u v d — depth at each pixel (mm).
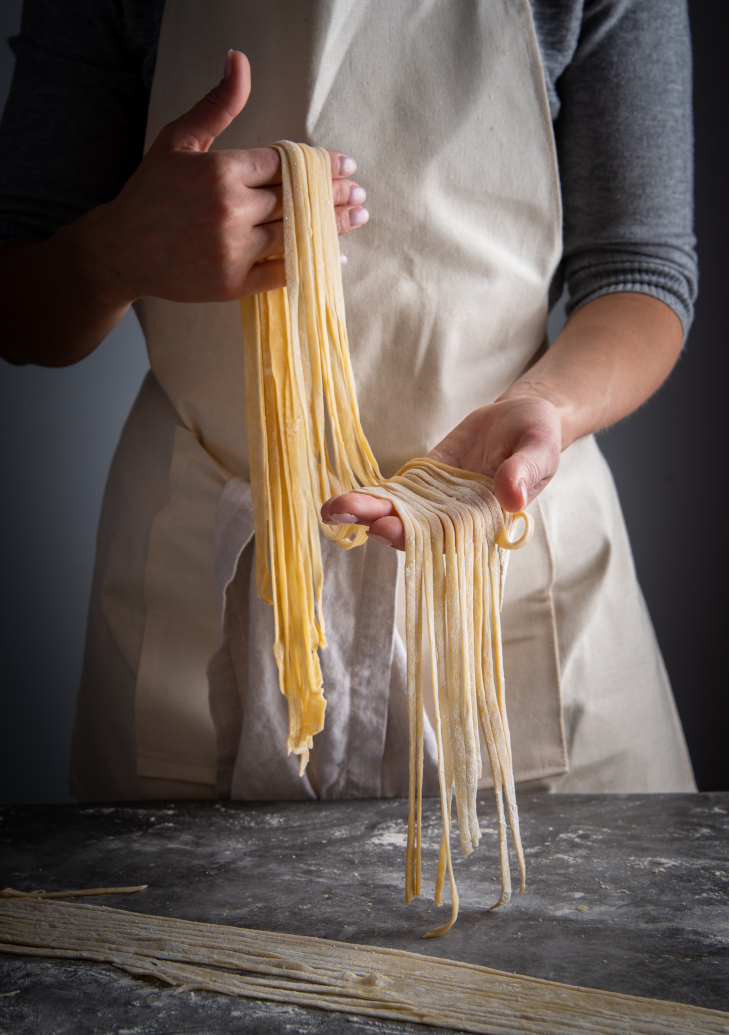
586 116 1215
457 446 952
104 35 1228
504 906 812
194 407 1193
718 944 730
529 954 723
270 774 1161
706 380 2264
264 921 796
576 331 1201
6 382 2291
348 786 1171
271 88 1053
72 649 2418
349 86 1048
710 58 2150
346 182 923
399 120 1063
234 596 1171
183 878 896
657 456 2322
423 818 1061
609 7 1177
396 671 1142
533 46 1080
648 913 789
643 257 1236
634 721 1352
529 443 837
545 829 1010
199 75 1096
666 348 1211
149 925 784
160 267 912
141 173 893
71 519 2375
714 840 958
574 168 1245
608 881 860
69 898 855
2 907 827
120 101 1266
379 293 1098
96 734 1396
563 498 1287
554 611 1297
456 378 1152
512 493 756
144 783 1296
